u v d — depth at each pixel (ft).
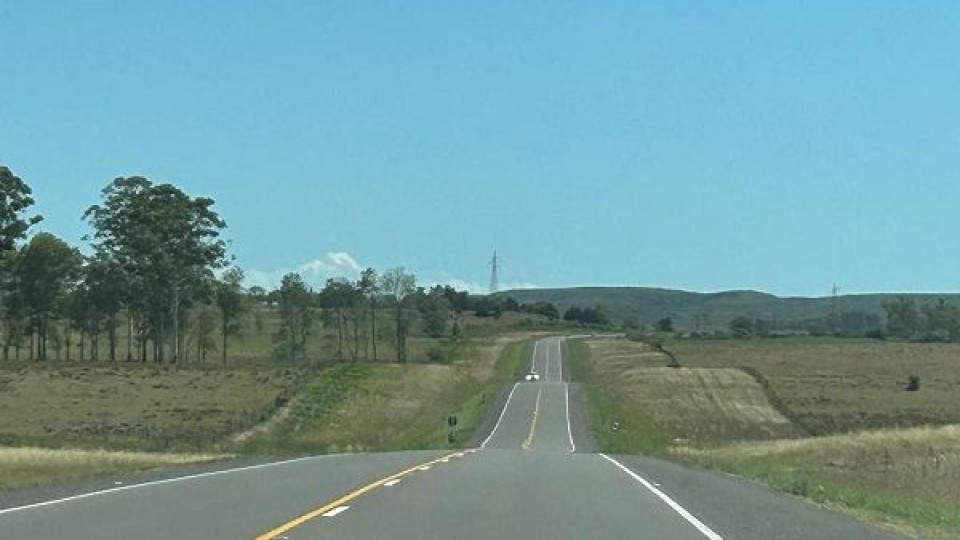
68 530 50.49
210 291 401.08
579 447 226.38
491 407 309.01
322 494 70.03
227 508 60.85
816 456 155.94
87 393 284.00
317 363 369.50
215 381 312.91
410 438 249.96
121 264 390.83
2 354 440.86
